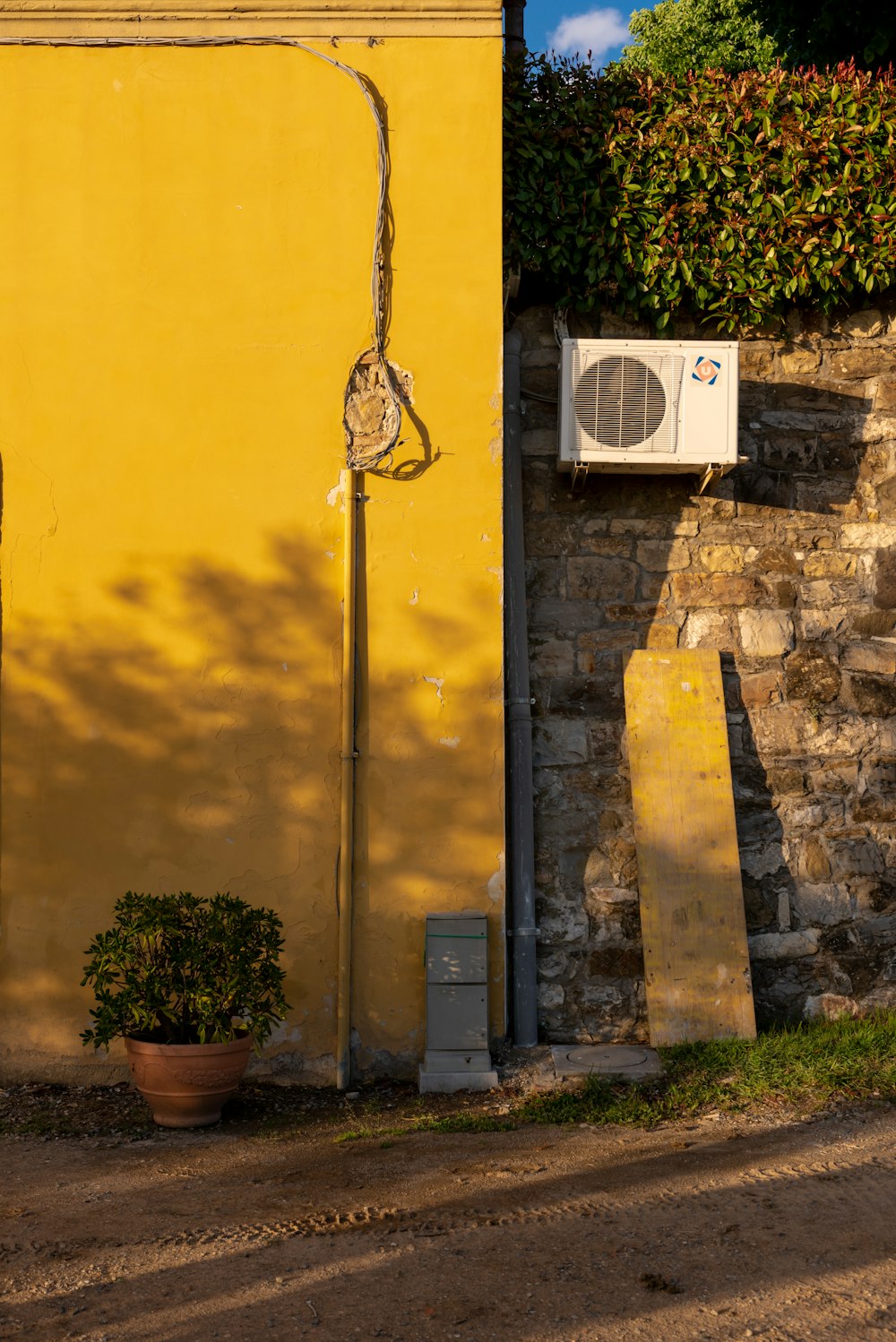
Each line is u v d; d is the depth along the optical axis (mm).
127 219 5480
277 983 4805
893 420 5891
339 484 5430
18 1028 5281
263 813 5336
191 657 5395
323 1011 5242
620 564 5766
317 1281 3107
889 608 5824
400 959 5270
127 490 5438
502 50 5508
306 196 5477
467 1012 5145
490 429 5445
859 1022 5441
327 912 5289
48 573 5430
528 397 5801
